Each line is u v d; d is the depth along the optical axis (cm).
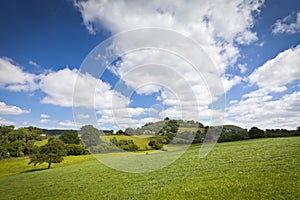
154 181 1662
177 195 1260
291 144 2530
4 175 3769
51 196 1844
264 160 1828
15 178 3184
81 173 2691
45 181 2572
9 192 2284
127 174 2020
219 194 1159
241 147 2884
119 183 1809
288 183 1155
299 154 1850
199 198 1153
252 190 1135
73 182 2247
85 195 1666
